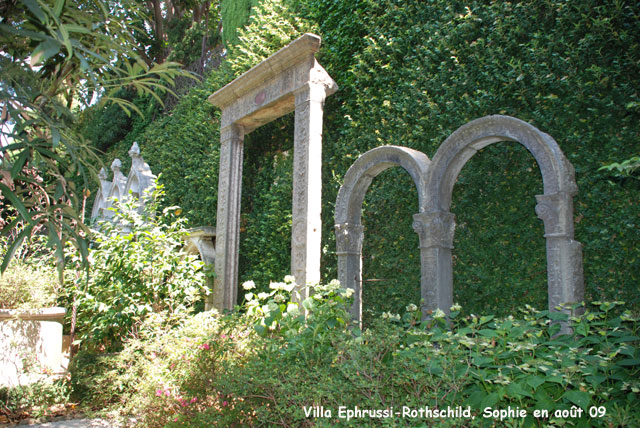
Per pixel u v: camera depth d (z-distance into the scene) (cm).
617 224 344
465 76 450
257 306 410
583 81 375
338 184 559
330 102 593
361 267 497
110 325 545
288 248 614
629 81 352
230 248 651
